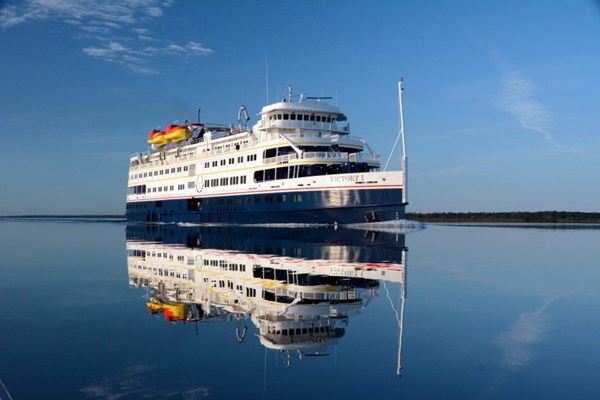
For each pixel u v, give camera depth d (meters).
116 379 8.41
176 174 72.56
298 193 52.97
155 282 19.25
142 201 81.81
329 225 51.88
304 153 52.94
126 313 13.65
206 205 66.31
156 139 78.00
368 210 49.97
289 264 23.72
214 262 25.33
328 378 8.31
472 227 75.50
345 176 50.31
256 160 57.91
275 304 14.32
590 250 33.38
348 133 59.00
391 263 24.30
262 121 58.47
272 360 9.31
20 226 98.50
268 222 56.56
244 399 7.47
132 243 41.50
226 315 13.05
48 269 24.02
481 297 15.41
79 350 10.12
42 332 11.60
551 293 16.23
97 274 22.02
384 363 9.05
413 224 61.94
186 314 13.30
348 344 10.25
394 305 14.09
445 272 21.34
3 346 10.43
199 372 8.69
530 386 7.90
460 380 8.19
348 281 18.50
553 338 10.66
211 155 65.19
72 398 7.62
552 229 68.12
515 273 21.36
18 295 16.70
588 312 13.29
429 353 9.61
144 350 10.07
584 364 8.95
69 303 15.20
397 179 48.69
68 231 69.62
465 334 10.98
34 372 8.80
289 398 7.46
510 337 10.70
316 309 13.55
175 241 42.56
